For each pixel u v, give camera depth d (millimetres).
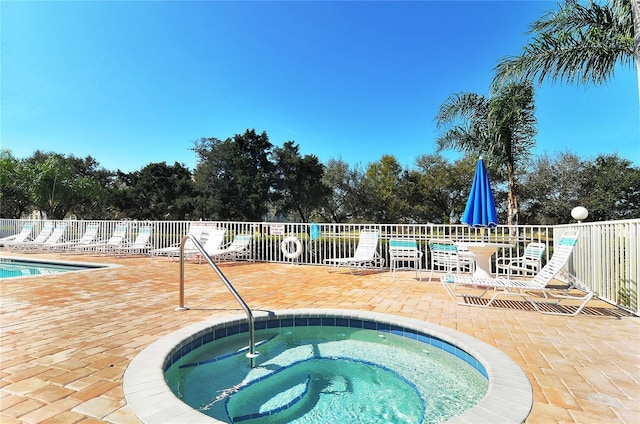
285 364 3527
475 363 3145
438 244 7070
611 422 2025
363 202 29266
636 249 4395
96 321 4102
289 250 10070
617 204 21109
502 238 8141
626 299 4633
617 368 2816
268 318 4383
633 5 3906
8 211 24281
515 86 9227
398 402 2799
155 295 5586
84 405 2184
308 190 30859
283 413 2645
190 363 3426
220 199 29766
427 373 3357
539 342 3438
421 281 7121
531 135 9977
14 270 10188
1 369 2732
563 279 7148
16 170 23250
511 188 10312
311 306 4961
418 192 27359
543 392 2400
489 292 5992
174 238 11805
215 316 4324
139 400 2232
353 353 3857
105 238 13250
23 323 4000
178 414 2066
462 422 1976
